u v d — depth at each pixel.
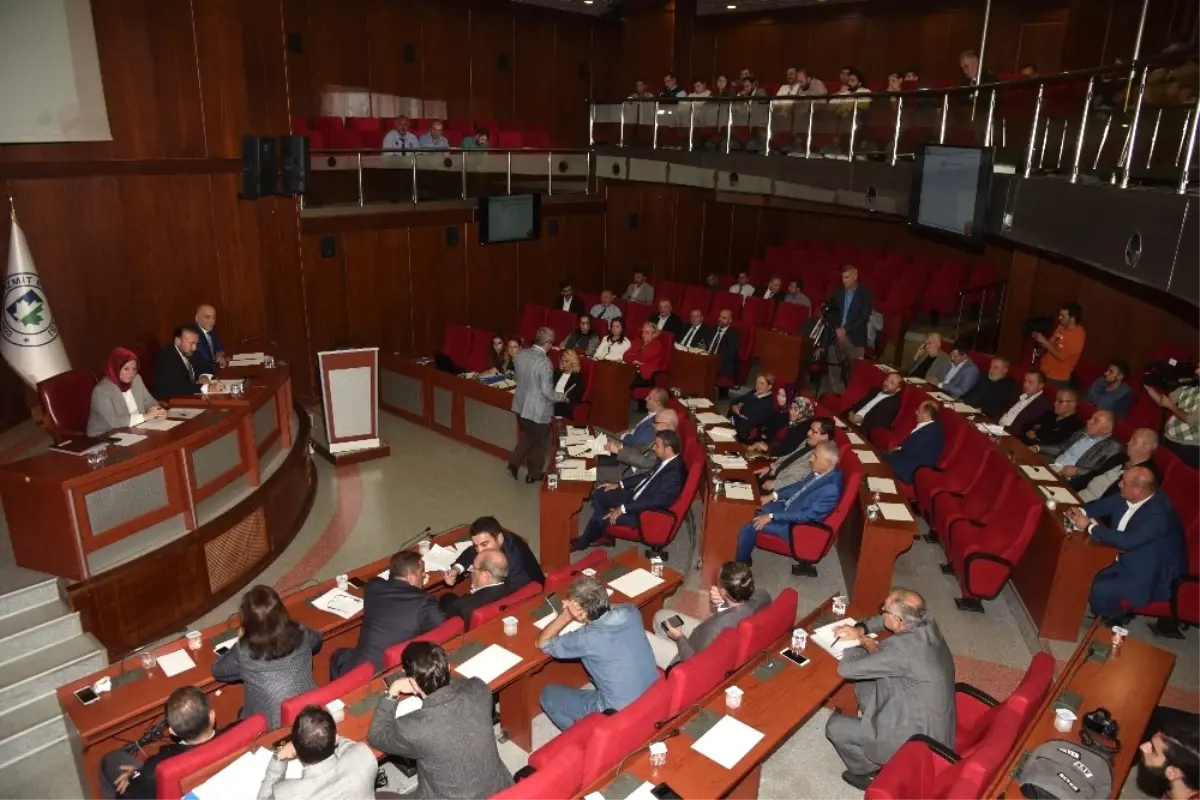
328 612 5.55
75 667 5.60
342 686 4.39
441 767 3.76
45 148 8.15
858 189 11.36
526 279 14.66
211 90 9.61
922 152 9.80
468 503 8.84
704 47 18.97
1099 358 10.52
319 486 9.23
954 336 13.52
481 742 3.82
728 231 17.92
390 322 12.85
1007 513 6.50
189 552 6.44
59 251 8.33
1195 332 8.84
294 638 4.57
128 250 8.96
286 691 4.52
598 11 16.88
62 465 5.82
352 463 9.85
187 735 4.08
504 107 16.44
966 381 9.36
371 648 5.01
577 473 7.56
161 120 9.13
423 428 11.16
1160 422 7.72
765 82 18.38
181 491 6.43
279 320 11.29
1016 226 7.99
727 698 4.38
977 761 3.56
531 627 5.07
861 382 10.01
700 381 11.15
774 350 11.73
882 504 6.78
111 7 8.52
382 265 12.55
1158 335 9.48
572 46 17.17
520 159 14.02
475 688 3.93
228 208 9.95
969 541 6.41
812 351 11.72
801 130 12.10
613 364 10.68
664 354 11.34
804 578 7.19
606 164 14.95
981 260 15.45
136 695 4.71
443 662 3.87
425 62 15.12
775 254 16.91
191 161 9.40
